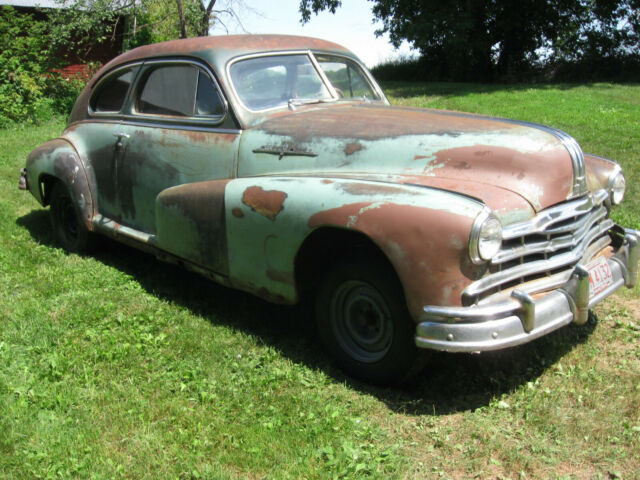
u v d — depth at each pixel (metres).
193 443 2.82
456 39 22.92
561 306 3.13
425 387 3.37
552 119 11.27
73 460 2.72
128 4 16.58
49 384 3.36
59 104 14.90
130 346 3.76
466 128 3.60
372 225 3.10
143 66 4.87
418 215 2.98
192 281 4.94
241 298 4.60
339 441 2.85
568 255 3.29
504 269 3.06
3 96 13.23
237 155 4.05
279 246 3.58
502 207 3.09
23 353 3.73
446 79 25.77
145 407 3.15
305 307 4.41
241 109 4.12
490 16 24.53
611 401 3.15
